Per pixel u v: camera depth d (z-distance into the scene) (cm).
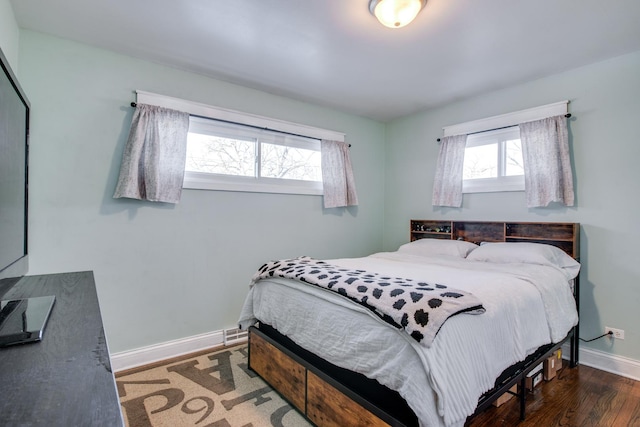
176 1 189
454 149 349
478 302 147
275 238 333
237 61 262
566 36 223
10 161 118
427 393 123
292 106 345
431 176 379
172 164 265
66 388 60
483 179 334
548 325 203
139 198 251
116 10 197
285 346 212
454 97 340
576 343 261
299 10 196
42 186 222
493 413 195
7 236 113
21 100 139
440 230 362
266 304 225
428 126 382
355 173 403
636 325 242
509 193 312
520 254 259
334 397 164
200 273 286
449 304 139
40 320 95
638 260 242
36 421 50
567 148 271
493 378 150
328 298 175
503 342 162
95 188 240
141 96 255
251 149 320
